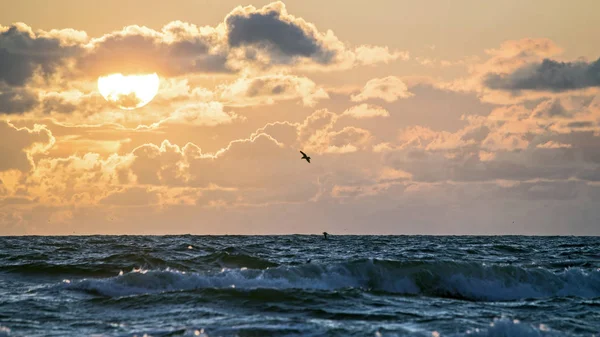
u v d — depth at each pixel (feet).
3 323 128.98
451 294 178.81
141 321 131.34
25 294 164.35
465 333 120.78
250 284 172.65
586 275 194.49
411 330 124.77
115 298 152.66
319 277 180.04
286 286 174.81
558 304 162.09
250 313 138.51
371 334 120.98
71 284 170.50
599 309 154.92
